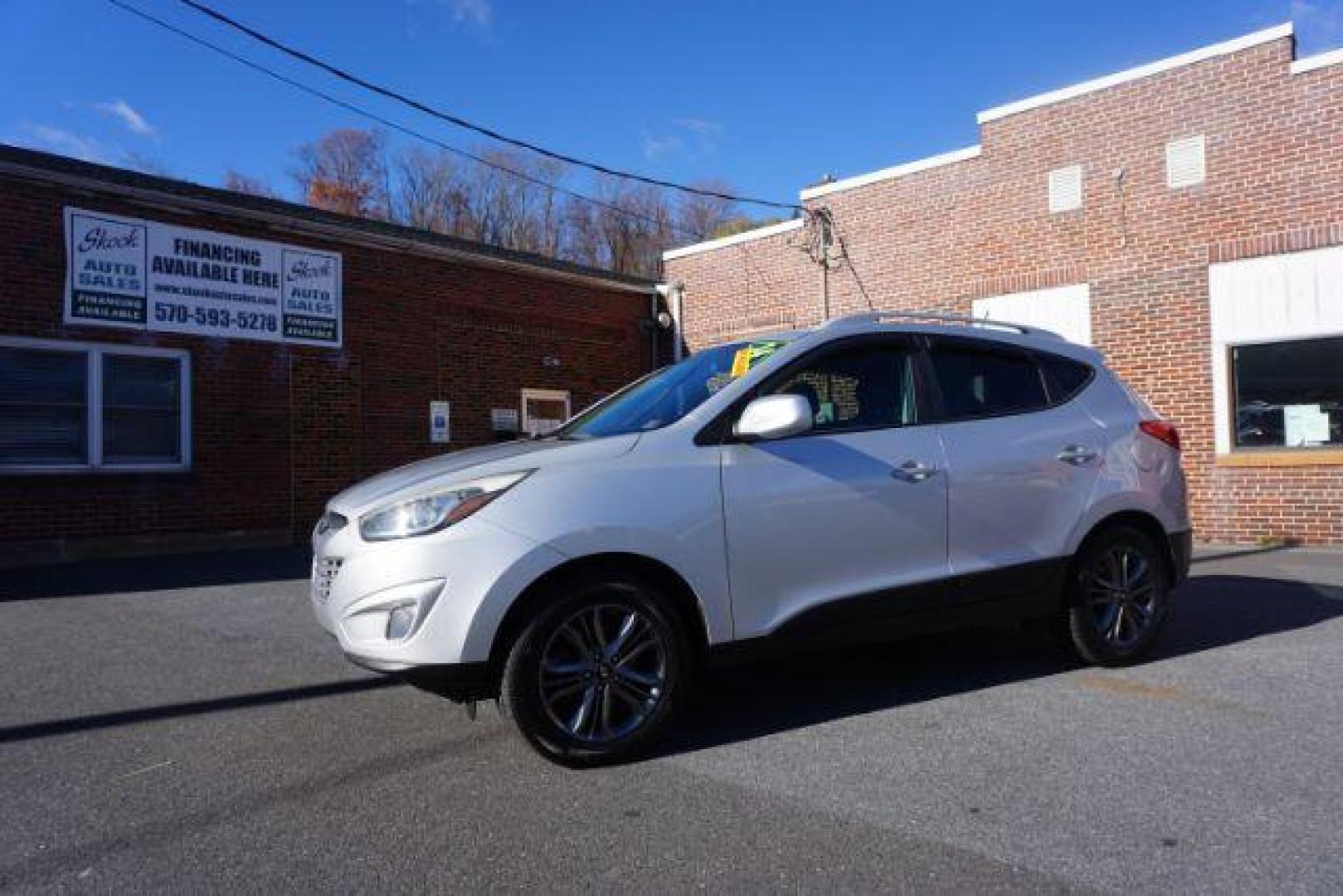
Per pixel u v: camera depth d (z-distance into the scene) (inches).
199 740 180.5
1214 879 121.3
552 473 163.3
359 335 550.9
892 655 235.9
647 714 165.9
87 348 451.8
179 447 482.0
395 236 566.9
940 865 125.9
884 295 604.1
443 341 591.2
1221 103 477.7
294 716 195.0
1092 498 212.4
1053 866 125.2
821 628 181.3
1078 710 189.6
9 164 425.7
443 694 161.6
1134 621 221.9
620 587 163.8
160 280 474.6
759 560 175.3
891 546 188.2
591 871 125.6
